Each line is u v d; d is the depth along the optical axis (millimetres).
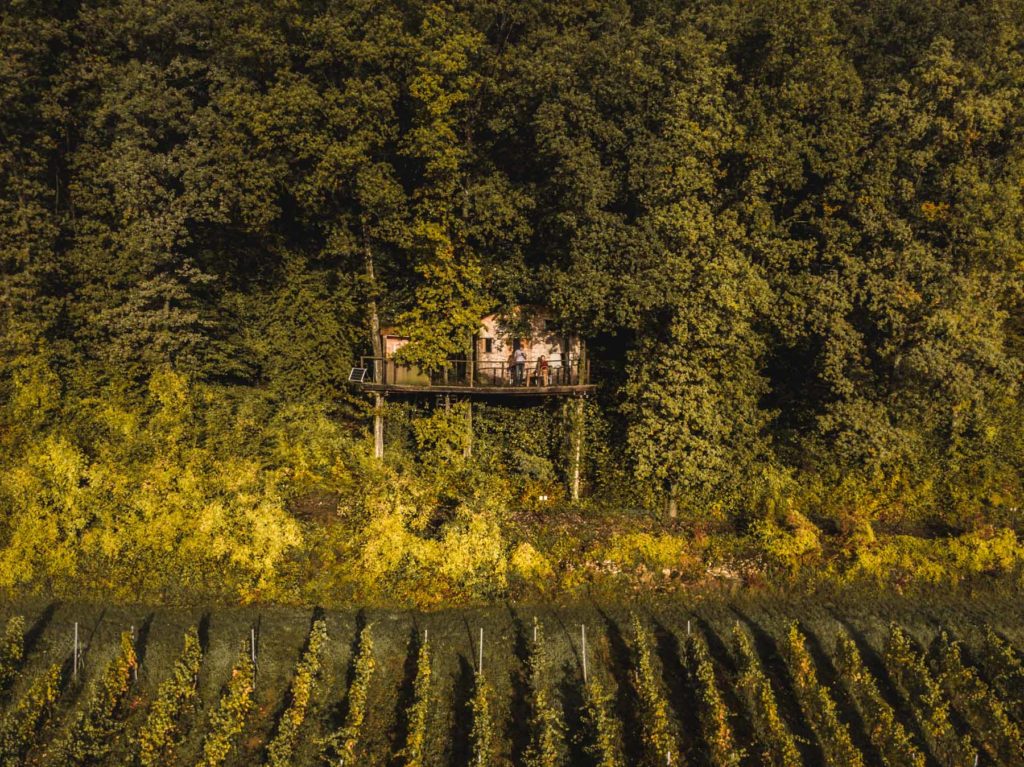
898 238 30328
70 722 21875
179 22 31656
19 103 29984
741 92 33125
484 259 33438
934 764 22047
